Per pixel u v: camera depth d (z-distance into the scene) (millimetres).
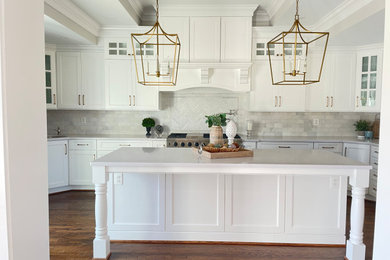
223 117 2977
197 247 2842
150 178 2906
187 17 4559
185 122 5250
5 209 728
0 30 697
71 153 4715
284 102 4754
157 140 4676
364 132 4844
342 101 4742
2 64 705
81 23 4055
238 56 4594
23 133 788
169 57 4625
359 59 4641
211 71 4645
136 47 4727
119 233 2951
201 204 2914
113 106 4832
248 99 4992
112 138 4699
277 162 2473
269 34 4656
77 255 2684
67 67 4832
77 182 4742
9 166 733
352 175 2445
